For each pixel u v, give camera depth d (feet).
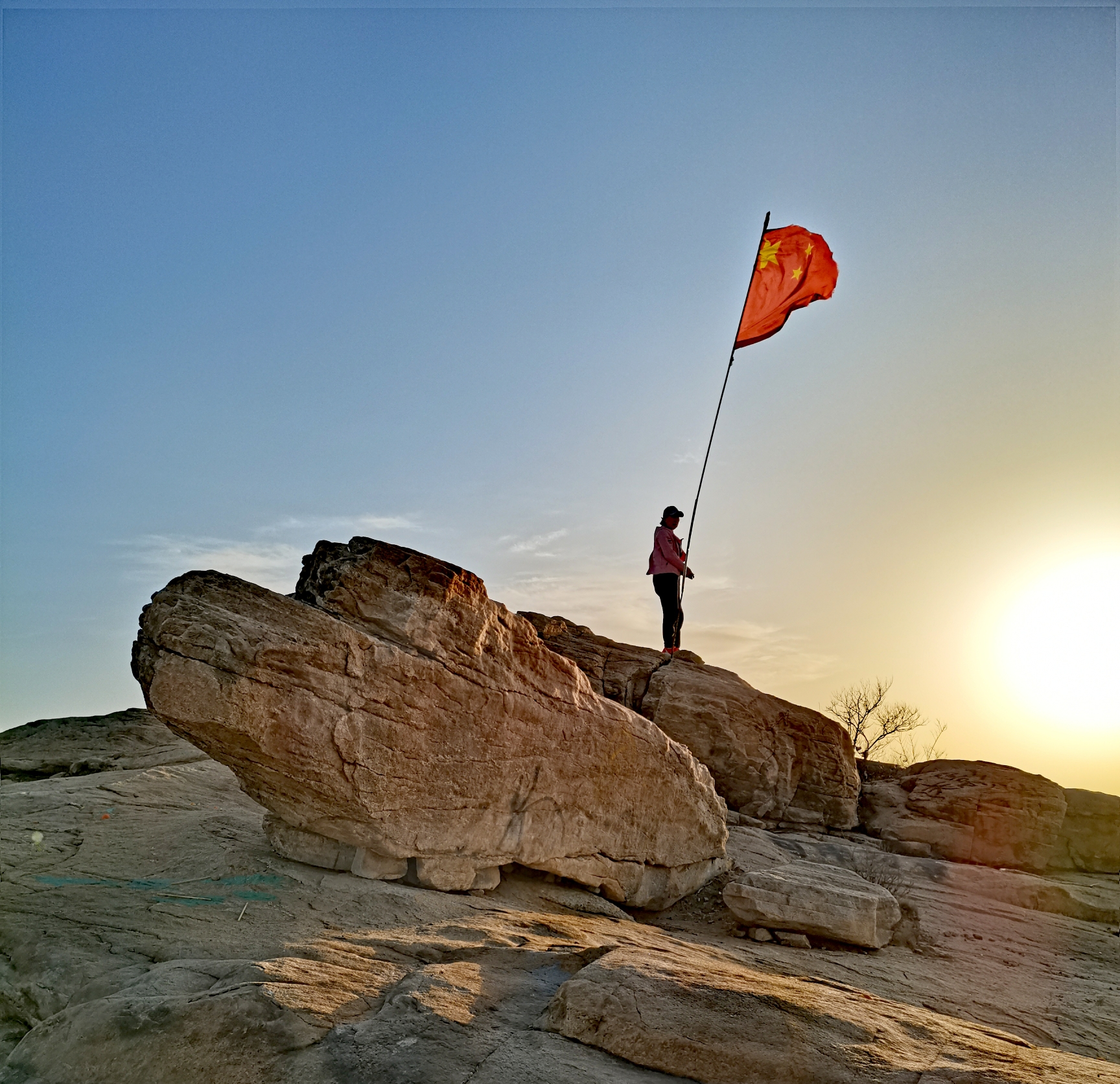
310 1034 16.29
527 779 32.22
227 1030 15.98
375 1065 15.58
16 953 19.84
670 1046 16.75
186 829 32.19
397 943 21.88
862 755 113.91
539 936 25.25
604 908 33.19
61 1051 15.76
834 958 32.24
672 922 36.01
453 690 29.81
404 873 29.45
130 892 24.27
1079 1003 30.50
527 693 32.45
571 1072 16.06
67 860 27.91
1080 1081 16.02
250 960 19.45
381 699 27.78
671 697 55.57
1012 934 40.91
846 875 38.11
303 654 26.12
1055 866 59.21
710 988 18.83
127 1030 15.88
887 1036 17.90
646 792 36.78
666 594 57.06
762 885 34.68
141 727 55.21
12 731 55.11
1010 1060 17.11
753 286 53.93
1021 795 60.08
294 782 26.71
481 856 30.73
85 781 41.60
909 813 61.41
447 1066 15.83
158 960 19.58
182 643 24.50
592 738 34.60
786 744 57.41
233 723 24.71
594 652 58.54
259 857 28.99
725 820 41.52
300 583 31.22
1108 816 61.62
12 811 34.12
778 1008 18.31
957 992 29.66
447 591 30.14
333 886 26.89
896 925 36.47
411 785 28.53
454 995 18.74
